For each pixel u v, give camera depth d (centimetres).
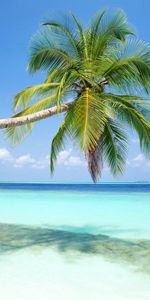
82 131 920
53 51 1171
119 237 1325
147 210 2353
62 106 1137
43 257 1013
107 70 1151
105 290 742
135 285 775
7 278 817
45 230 1488
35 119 1094
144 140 1152
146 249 1118
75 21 1198
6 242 1223
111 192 5372
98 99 1072
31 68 1222
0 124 1034
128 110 1141
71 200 3384
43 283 785
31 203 2995
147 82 1140
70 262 956
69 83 1125
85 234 1394
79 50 1207
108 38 1214
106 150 1308
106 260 979
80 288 753
